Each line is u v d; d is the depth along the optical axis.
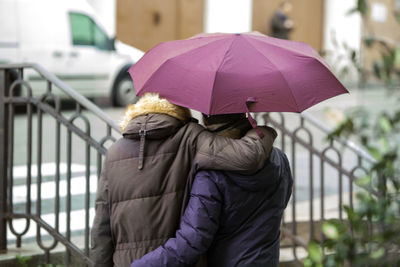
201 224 3.72
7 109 6.58
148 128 3.79
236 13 27.80
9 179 6.88
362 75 3.23
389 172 2.98
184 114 3.94
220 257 3.96
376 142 3.07
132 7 25.53
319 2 30.95
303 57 3.88
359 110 3.19
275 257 4.03
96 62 18.75
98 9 24.56
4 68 6.47
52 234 6.43
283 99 3.72
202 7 27.30
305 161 12.68
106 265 4.03
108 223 3.98
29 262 6.59
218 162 3.71
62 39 17.95
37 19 17.53
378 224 3.19
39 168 6.51
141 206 3.82
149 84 3.88
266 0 28.81
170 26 26.53
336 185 11.03
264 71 3.77
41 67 6.38
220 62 3.78
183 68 3.82
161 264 3.71
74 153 12.55
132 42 25.64
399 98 3.09
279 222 4.03
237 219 3.88
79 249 6.30
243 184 3.78
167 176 3.83
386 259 2.91
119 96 19.47
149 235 3.82
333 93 3.84
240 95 3.70
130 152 3.86
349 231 3.43
